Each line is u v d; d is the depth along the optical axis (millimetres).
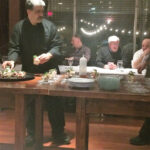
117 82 2049
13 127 3498
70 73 2646
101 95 1960
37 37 2814
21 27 2824
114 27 5355
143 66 3234
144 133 2996
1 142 2979
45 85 2189
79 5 5430
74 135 3256
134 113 2018
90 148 2869
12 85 2164
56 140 3002
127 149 2871
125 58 4195
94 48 4867
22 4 4469
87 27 5391
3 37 4418
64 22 5363
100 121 3834
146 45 3736
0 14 4395
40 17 2672
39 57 2521
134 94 1919
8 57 2779
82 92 1979
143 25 5277
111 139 3146
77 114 2086
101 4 5363
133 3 5285
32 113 2852
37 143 2652
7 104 2229
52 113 2938
